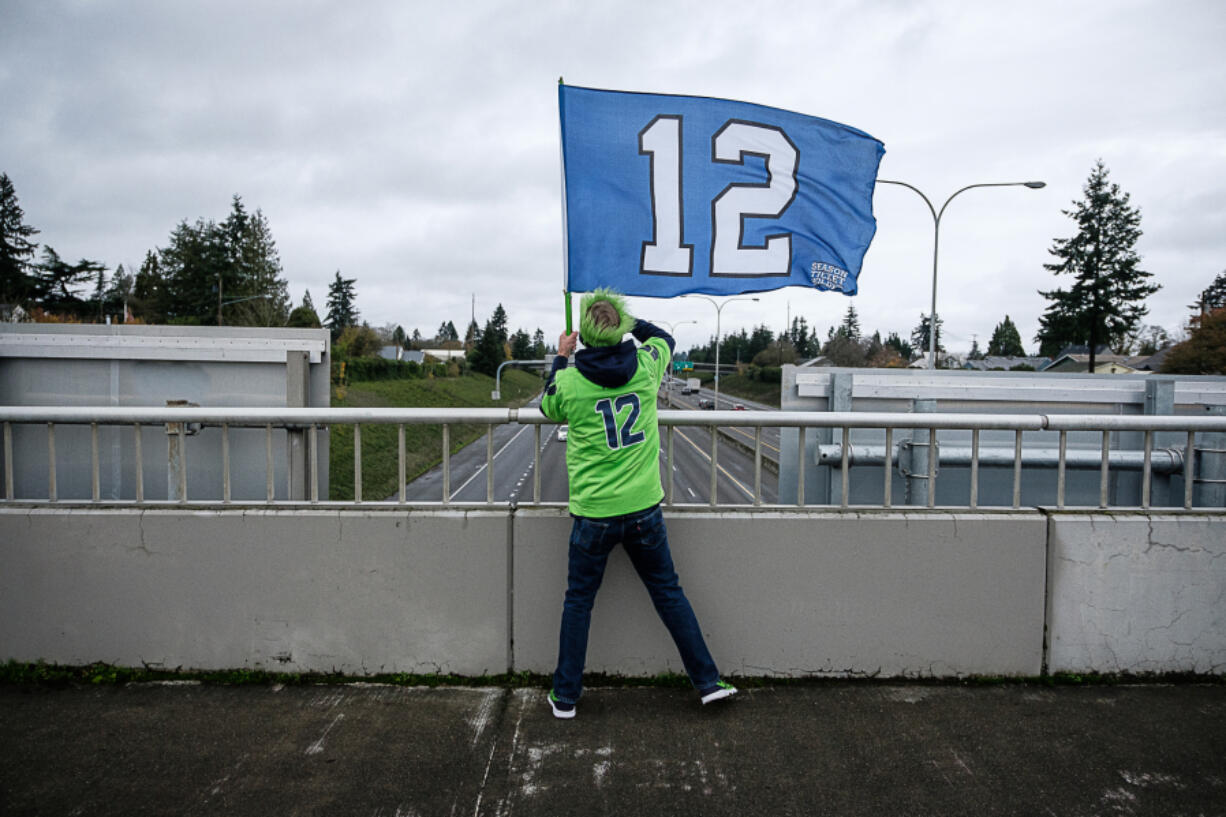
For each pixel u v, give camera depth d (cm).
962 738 272
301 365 411
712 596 312
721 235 372
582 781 243
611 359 266
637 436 273
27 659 313
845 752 262
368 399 4612
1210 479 362
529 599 312
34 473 423
